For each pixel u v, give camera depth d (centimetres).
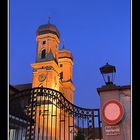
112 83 938
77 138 998
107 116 866
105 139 850
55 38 5603
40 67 5194
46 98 998
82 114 938
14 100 905
